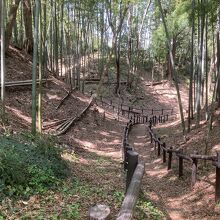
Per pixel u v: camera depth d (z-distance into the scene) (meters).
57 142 10.99
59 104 17.41
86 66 34.16
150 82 37.81
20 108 14.35
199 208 6.76
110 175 8.63
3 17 10.41
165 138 14.66
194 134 12.76
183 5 14.00
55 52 23.34
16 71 18.61
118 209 5.71
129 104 29.58
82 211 5.43
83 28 26.61
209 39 22.25
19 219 4.72
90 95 24.78
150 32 40.19
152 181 8.98
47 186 6.19
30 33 21.95
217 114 13.48
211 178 7.98
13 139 8.20
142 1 30.34
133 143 14.88
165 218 6.04
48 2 21.62
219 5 12.23
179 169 8.70
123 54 36.66
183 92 36.69
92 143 13.88
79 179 7.46
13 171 5.79
